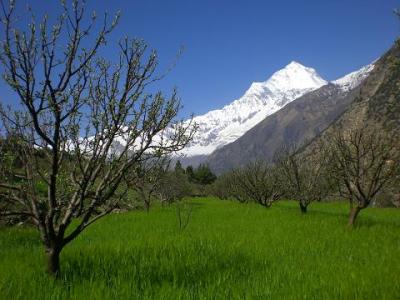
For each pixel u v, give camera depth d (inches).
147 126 332.8
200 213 1079.0
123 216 958.4
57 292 297.7
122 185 382.3
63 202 350.6
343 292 308.8
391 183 770.8
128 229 706.2
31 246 502.3
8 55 286.4
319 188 1066.7
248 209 1238.3
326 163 1038.4
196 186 3676.2
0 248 483.5
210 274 364.8
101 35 313.0
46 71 296.8
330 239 576.7
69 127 322.7
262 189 1365.7
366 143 780.6
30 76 293.9
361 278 345.7
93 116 323.3
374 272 370.9
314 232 651.5
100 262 393.1
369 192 748.6
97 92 321.7
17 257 422.3
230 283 339.9
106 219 881.5
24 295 291.7
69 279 340.5
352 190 778.8
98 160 342.0
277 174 1338.6
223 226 751.1
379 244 540.1
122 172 338.6
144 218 913.5
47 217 332.8
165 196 1467.8
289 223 788.0
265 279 348.5
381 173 780.0
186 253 441.7
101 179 358.6
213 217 951.0
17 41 288.4
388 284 327.0
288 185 1132.5
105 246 487.2
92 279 338.6
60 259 407.5
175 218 916.0
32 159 346.9
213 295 307.6
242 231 669.3
